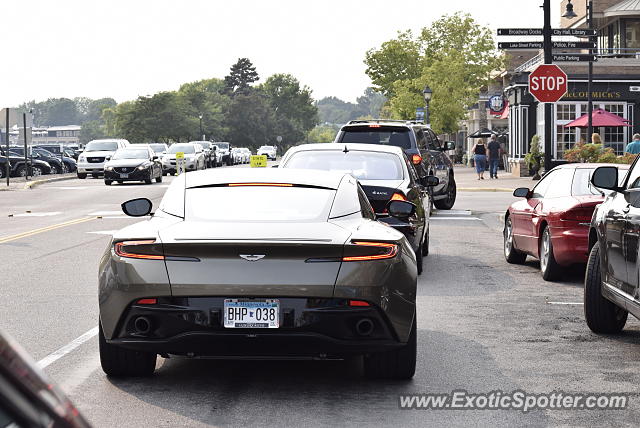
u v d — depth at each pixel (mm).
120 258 6957
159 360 8406
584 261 13195
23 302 11664
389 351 7215
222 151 88375
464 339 9328
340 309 6785
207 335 6762
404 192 14031
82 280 13836
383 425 6160
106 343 7371
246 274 6758
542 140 52438
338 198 7719
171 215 7438
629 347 8953
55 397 1441
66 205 32812
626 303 8414
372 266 6859
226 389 7238
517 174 54344
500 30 25234
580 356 8508
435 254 17672
